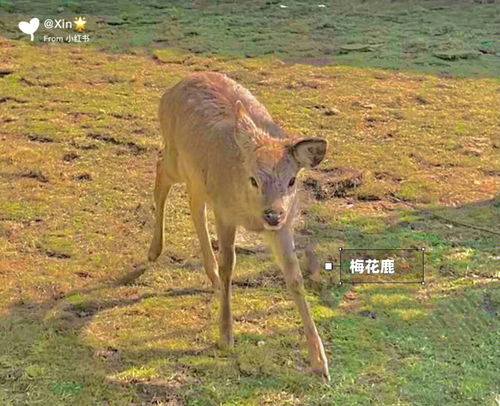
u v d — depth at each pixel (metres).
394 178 7.61
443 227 6.73
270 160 4.47
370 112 9.26
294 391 4.68
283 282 5.89
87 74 10.59
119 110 9.27
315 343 4.81
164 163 5.84
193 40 12.20
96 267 6.05
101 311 5.49
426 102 9.61
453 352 5.07
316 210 6.96
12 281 5.82
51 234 6.52
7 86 10.07
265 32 12.72
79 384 4.72
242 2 14.83
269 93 9.87
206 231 5.71
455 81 10.41
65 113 9.19
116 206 7.02
